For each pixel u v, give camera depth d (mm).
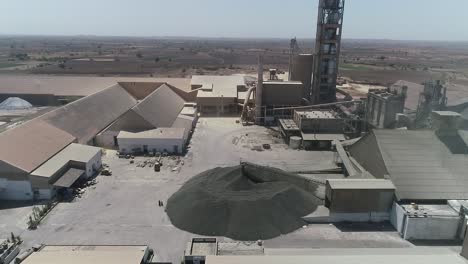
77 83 122000
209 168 64812
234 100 107938
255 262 31906
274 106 98188
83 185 56250
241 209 44688
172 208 49031
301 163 68062
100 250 36219
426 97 72375
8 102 108938
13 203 50750
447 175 48500
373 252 38906
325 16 97312
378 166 52000
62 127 69188
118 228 44625
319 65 100500
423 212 43094
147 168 64188
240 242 40781
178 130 76188
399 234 43875
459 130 55250
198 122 98812
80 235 43000
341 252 38625
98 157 63062
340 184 46562
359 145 59656
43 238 42312
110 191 54812
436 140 53844
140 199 52375
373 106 81625
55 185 51844
